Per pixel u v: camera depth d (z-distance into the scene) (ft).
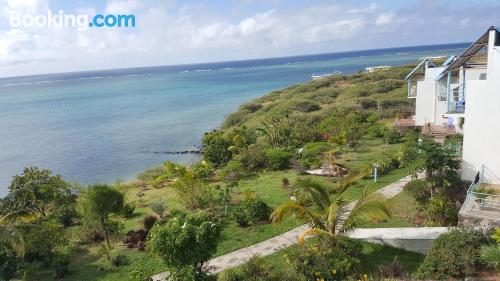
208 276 42.65
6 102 448.24
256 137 127.75
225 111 274.57
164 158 158.30
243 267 43.50
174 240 39.29
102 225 57.52
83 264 53.16
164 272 48.83
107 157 165.17
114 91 512.63
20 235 45.39
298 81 467.11
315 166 90.33
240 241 54.65
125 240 58.80
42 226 52.80
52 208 74.38
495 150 59.16
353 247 44.96
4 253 48.88
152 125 237.25
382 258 46.57
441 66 107.86
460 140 80.28
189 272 39.47
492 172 59.82
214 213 65.98
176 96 400.67
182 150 169.58
